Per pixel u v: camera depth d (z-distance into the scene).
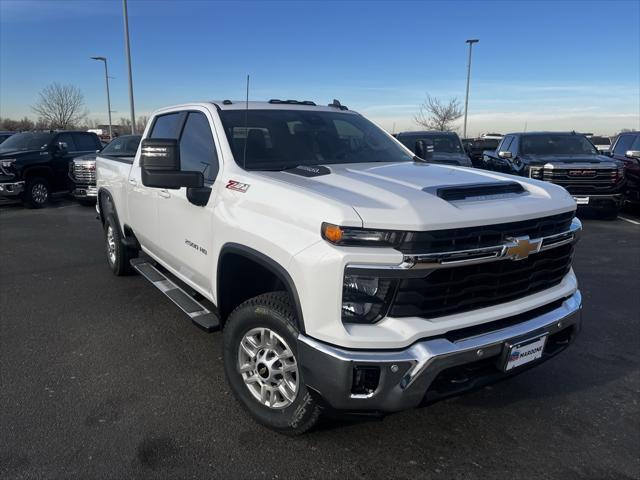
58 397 3.52
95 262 7.21
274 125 3.91
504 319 2.81
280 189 2.89
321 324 2.53
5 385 3.68
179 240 4.06
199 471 2.79
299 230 2.65
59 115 46.91
